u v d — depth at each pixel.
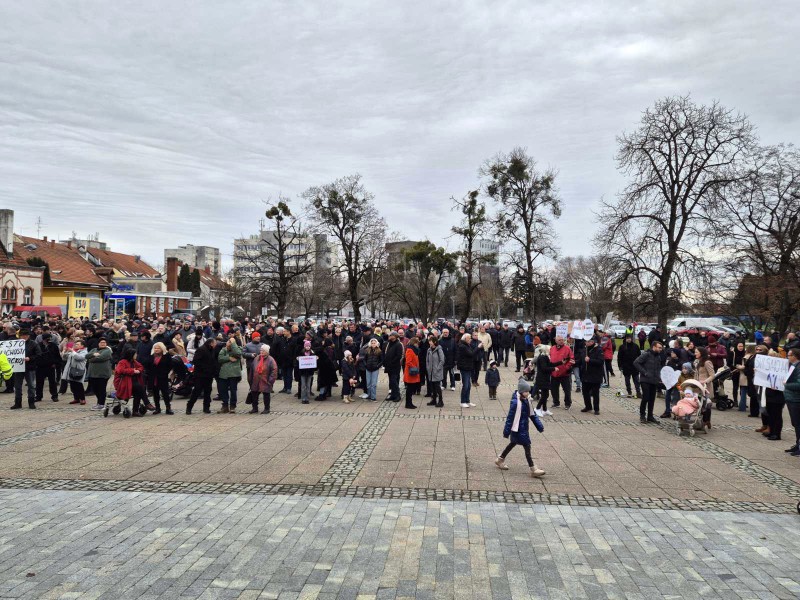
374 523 6.69
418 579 5.29
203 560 5.64
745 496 8.01
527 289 43.53
